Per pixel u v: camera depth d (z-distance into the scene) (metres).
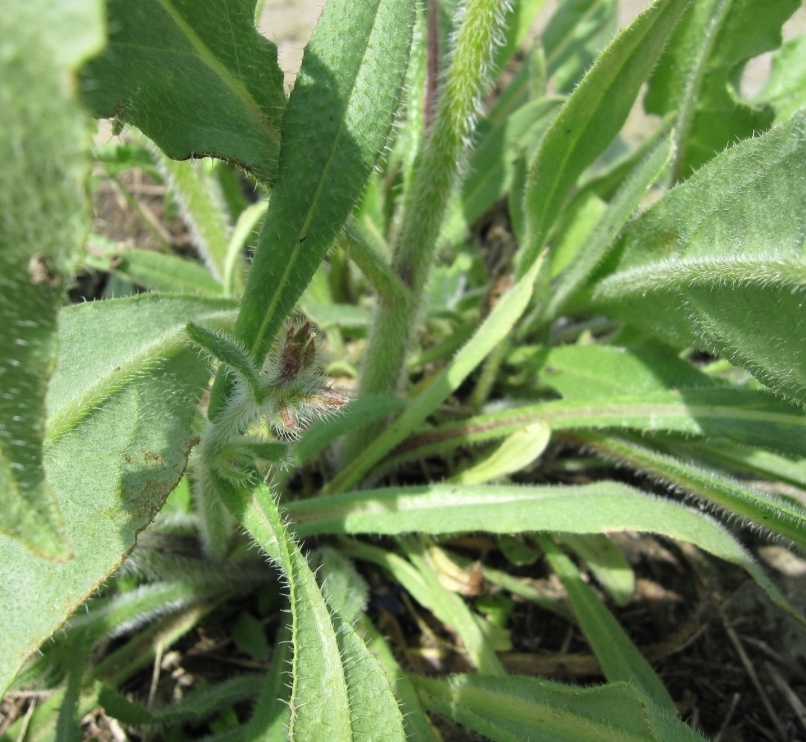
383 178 0.21
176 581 0.15
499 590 0.18
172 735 0.15
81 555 0.10
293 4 0.30
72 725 0.13
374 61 0.11
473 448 0.19
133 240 0.25
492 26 0.13
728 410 0.15
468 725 0.13
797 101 0.17
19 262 0.06
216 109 0.10
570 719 0.12
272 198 0.11
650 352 0.17
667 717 0.12
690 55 0.18
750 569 0.13
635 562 0.18
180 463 0.11
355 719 0.09
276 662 0.14
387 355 0.16
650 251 0.15
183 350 0.12
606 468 0.20
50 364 0.06
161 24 0.10
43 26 0.05
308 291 0.20
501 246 0.25
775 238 0.12
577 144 0.15
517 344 0.20
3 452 0.06
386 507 0.14
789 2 0.15
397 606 0.17
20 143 0.05
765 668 0.17
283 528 0.10
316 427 0.15
